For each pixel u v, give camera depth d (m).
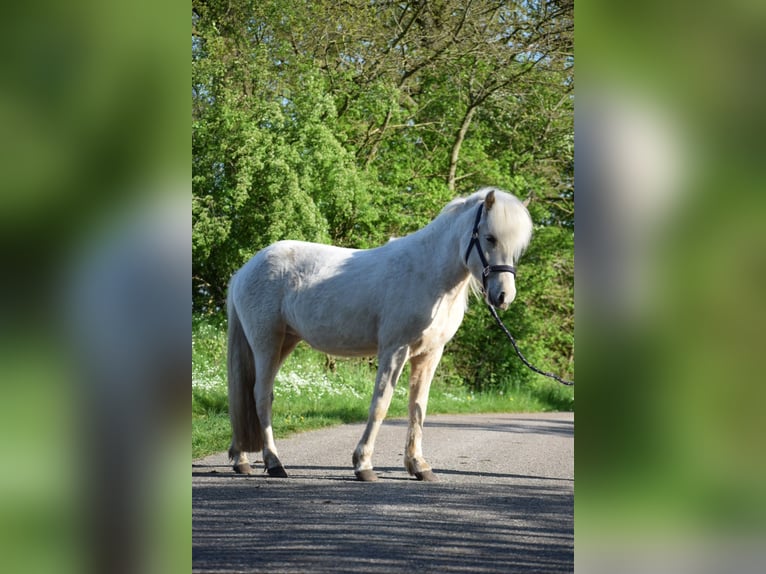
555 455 7.98
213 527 4.19
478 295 6.16
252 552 3.67
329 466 6.66
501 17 19.38
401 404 12.72
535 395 18.06
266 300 6.33
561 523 4.58
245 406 6.25
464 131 19.92
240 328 6.49
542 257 20.20
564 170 21.36
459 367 19.64
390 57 18.36
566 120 20.39
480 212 5.65
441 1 18.70
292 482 5.75
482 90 19.73
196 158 14.33
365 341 6.10
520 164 21.19
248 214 14.55
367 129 18.42
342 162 15.63
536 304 21.03
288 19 16.81
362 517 4.56
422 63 18.95
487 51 19.14
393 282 5.93
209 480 5.75
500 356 19.44
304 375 12.97
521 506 5.10
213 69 14.70
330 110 15.57
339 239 17.42
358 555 3.67
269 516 4.52
